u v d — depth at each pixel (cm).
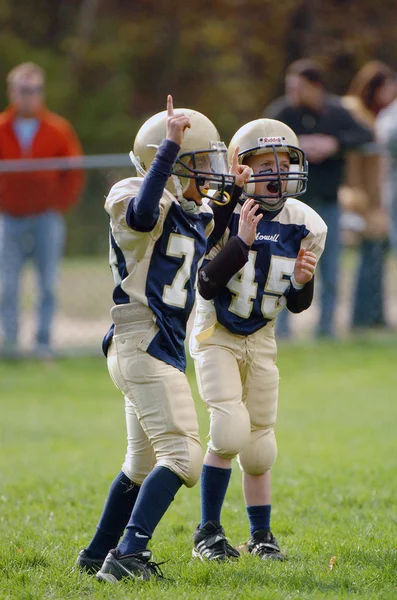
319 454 2667
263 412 1723
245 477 1744
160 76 9200
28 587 1494
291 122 3950
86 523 1978
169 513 2092
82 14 9256
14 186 4012
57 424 3244
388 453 2672
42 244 4081
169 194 1566
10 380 3934
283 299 1727
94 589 1490
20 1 9588
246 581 1520
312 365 4019
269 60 8688
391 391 3612
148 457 1588
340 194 4047
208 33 8775
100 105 9088
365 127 4028
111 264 1588
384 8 8569
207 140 1591
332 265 4144
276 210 1727
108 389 3825
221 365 1684
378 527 1902
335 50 8444
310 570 1573
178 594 1444
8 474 2497
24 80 4019
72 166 4019
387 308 4572
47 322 4188
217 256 1647
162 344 1550
